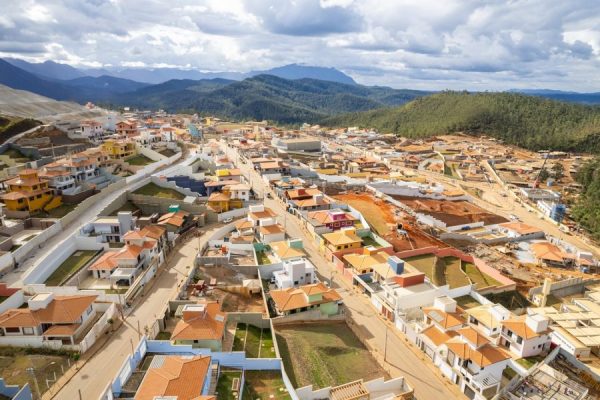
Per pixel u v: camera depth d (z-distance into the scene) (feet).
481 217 438.40
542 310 250.16
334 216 338.34
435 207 455.63
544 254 339.98
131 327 194.29
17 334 178.19
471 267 310.86
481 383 176.04
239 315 201.16
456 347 187.73
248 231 313.12
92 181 368.89
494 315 221.87
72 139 529.04
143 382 139.85
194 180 404.98
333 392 163.84
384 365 195.72
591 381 196.03
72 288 212.02
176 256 271.69
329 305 228.22
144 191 370.32
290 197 394.32
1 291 205.36
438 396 179.32
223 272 252.01
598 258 380.17
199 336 174.40
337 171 565.94
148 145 521.24
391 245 310.65
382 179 538.88
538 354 210.18
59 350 174.09
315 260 292.81
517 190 597.52
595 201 500.33
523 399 175.42
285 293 228.84
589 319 238.48
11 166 401.70
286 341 198.80
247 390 158.81
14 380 156.35
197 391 136.67
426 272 284.20
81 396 151.84
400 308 234.38
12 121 536.83
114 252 252.01
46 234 266.98
